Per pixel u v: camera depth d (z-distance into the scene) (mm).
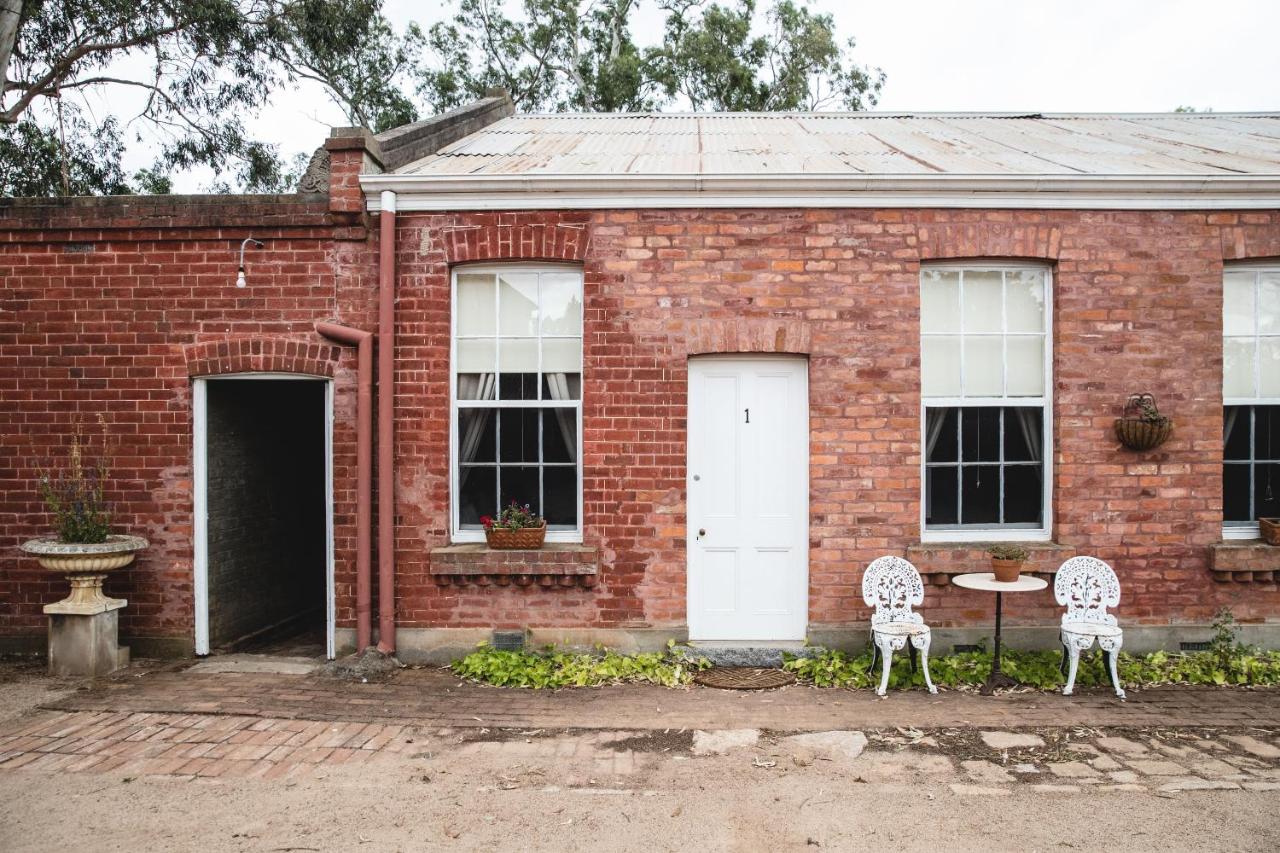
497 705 5602
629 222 6496
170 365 6668
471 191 6445
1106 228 6484
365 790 4277
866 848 3729
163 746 4852
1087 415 6508
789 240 6480
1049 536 6637
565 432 6754
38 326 6699
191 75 13875
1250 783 4363
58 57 12898
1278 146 7879
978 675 6078
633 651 6508
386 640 6453
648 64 22359
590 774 4484
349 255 6605
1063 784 4355
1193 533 6520
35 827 3875
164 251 6668
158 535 6699
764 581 6633
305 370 6625
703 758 4703
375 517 6605
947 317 6703
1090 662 6258
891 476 6496
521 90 22328
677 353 6496
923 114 11000
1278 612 6543
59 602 6270
